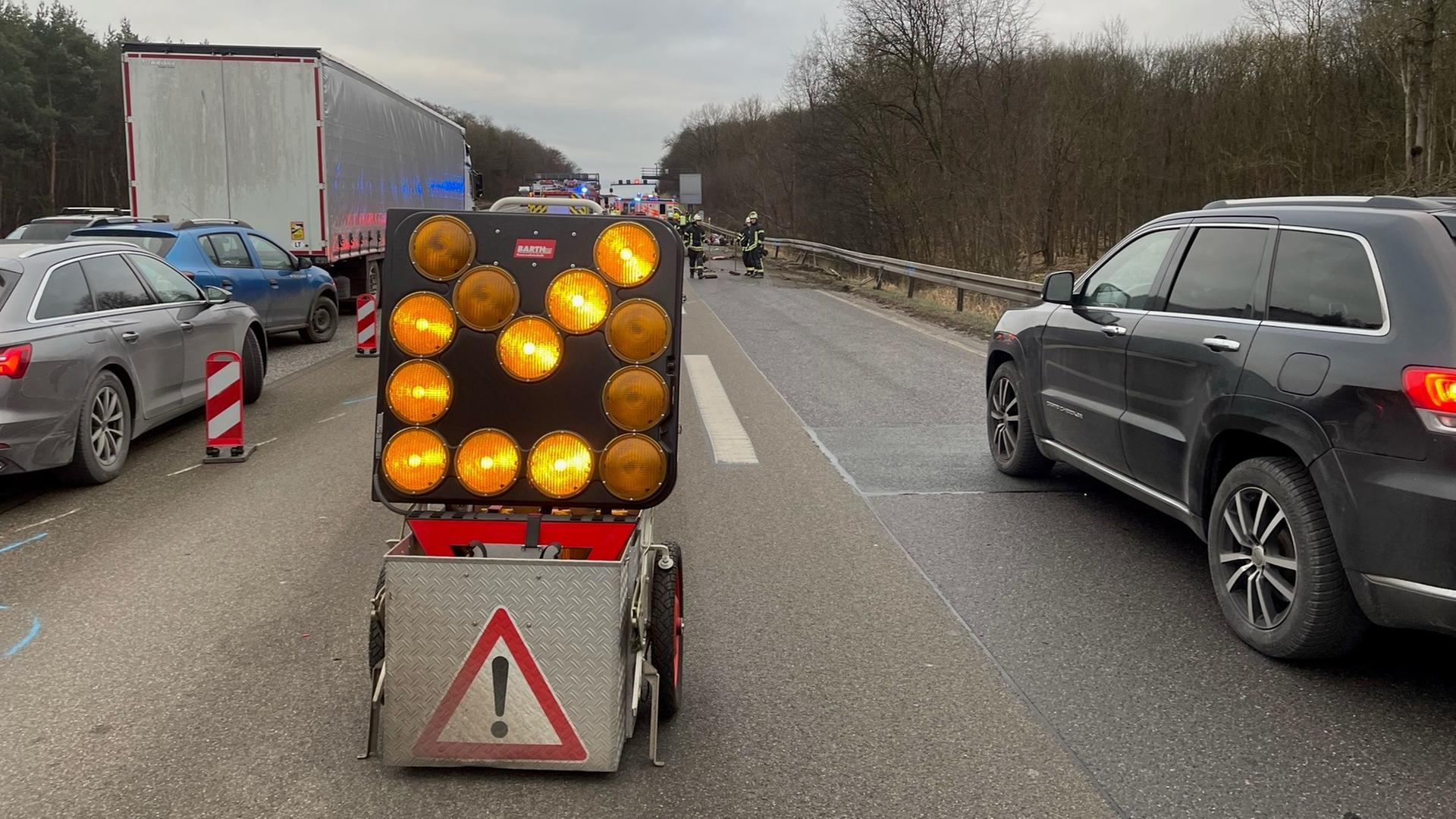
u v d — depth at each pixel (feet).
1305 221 13.96
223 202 49.60
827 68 107.34
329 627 14.46
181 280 28.14
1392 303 11.99
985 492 21.62
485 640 10.14
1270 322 13.84
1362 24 80.79
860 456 24.89
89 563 17.17
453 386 11.10
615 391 10.97
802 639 14.20
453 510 11.46
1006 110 98.89
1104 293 18.93
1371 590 11.77
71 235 37.65
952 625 14.67
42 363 20.34
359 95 56.29
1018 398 22.17
